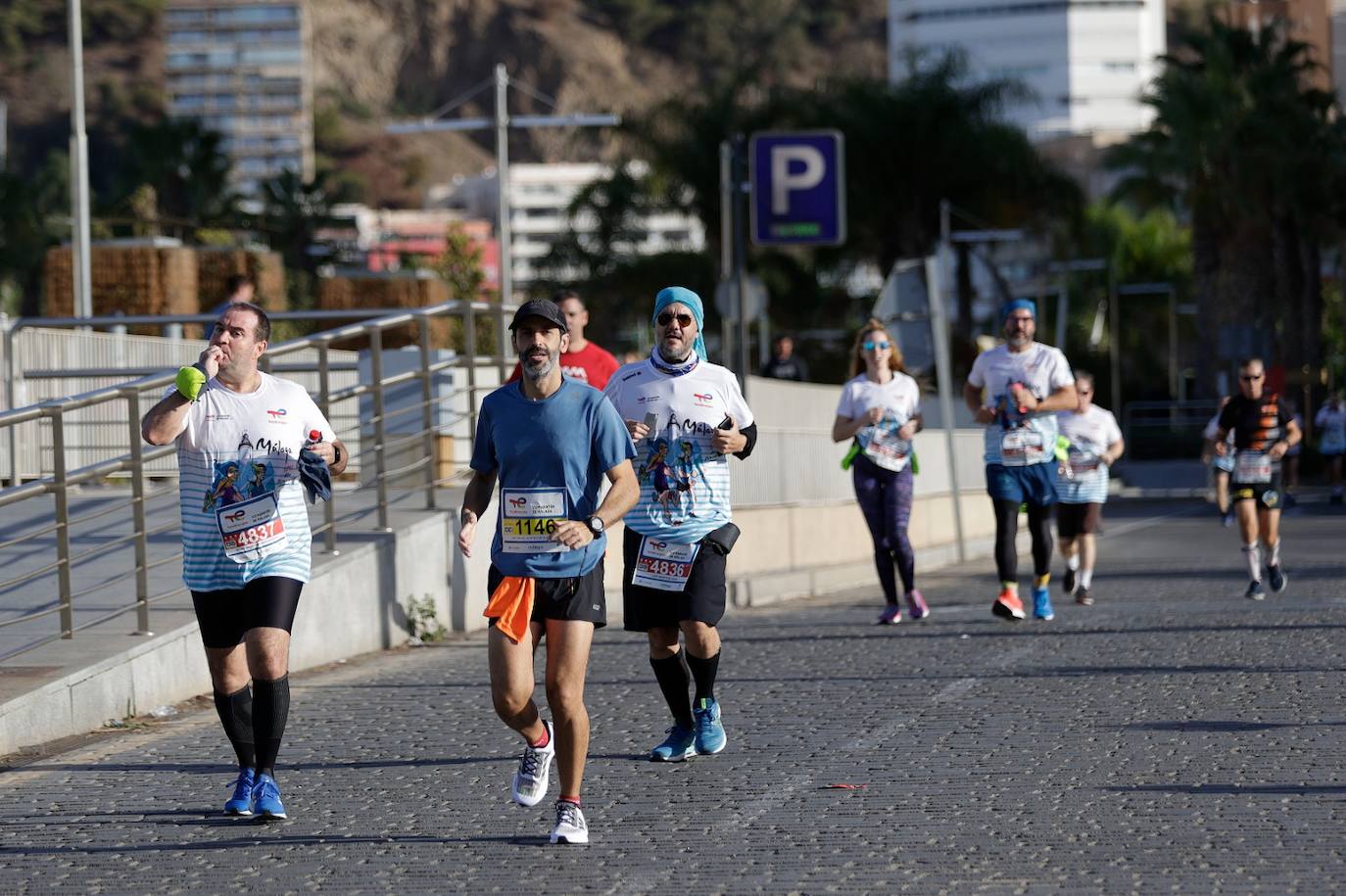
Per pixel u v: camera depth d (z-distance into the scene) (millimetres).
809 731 18391
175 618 22500
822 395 43406
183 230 132625
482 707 20594
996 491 28047
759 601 35375
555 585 13867
